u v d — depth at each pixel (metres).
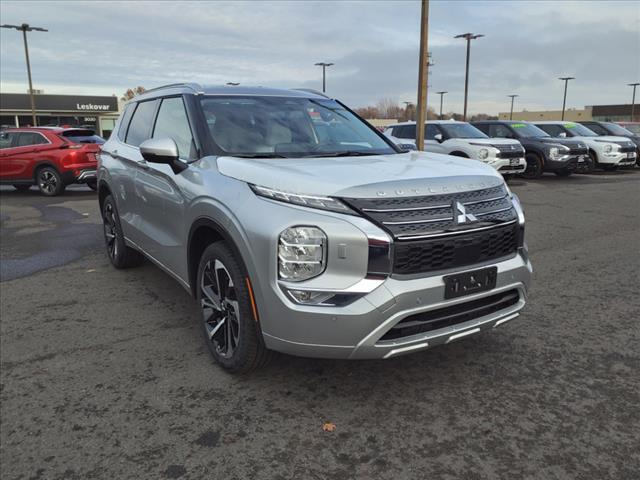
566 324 4.11
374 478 2.37
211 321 3.46
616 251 6.47
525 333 3.93
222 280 3.22
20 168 12.72
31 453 2.56
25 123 56.81
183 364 3.46
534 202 10.70
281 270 2.66
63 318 4.28
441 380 3.23
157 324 4.14
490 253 2.94
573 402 2.97
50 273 5.60
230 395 3.07
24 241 7.31
